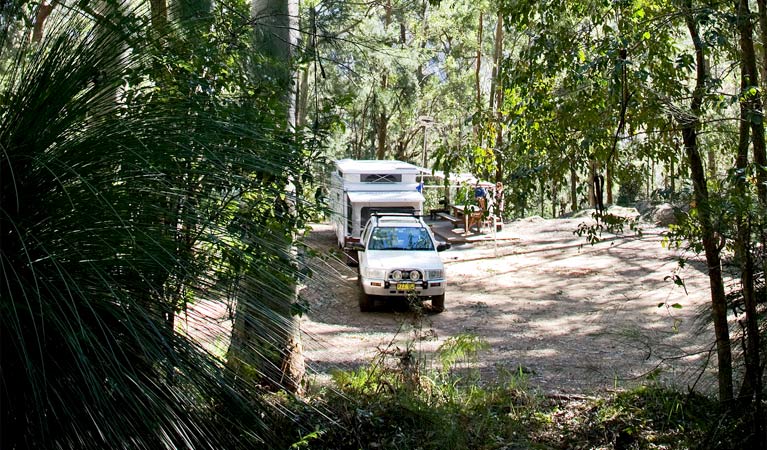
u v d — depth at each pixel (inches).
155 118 101.3
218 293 95.7
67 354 82.2
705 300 529.0
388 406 208.8
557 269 690.2
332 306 486.9
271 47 202.1
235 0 170.1
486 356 392.2
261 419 95.3
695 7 192.1
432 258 527.8
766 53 178.7
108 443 78.0
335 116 172.6
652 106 183.0
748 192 171.9
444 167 211.2
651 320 482.3
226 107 127.3
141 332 84.2
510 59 210.4
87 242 87.7
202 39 133.6
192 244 97.0
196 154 97.7
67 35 97.7
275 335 100.6
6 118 92.9
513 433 208.5
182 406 84.8
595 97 191.2
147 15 108.9
